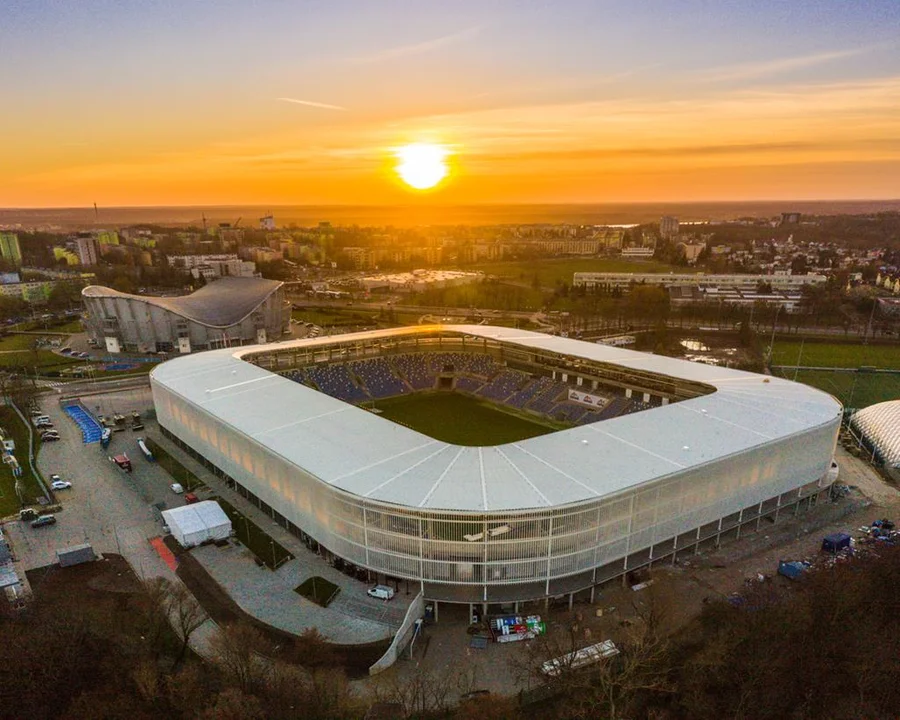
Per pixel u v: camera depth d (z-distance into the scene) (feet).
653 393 549.54
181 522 365.61
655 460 331.16
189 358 577.43
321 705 229.66
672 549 333.01
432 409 627.46
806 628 262.06
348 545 312.50
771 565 338.75
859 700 237.86
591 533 295.28
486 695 226.99
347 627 288.51
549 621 290.76
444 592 292.40
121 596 309.01
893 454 472.03
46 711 233.96
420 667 261.85
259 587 318.65
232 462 415.64
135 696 239.71
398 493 298.76
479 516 280.31
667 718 236.43
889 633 264.93
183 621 264.52
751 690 236.43
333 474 322.14
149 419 589.32
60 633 261.85
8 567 334.85
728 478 345.51
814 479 404.16
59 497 423.64
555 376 650.43
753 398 435.94
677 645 268.62
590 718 232.32
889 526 379.96
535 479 308.19
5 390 626.23
